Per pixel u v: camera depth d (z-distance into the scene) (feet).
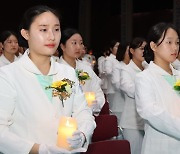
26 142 5.56
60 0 46.68
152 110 7.34
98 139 9.60
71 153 5.68
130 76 12.35
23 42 6.55
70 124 5.79
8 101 5.74
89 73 12.49
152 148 7.82
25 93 5.86
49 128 5.86
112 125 9.78
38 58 6.15
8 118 5.73
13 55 15.70
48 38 5.94
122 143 7.30
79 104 6.52
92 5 49.78
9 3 43.39
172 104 7.62
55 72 6.30
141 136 11.66
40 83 6.06
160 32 7.77
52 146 5.53
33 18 5.97
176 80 7.89
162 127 7.30
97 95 12.51
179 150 7.62
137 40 12.64
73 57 11.66
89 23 47.85
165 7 47.14
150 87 7.59
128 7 41.86
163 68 7.99
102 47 50.70
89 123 6.29
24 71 5.99
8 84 5.77
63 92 6.08
